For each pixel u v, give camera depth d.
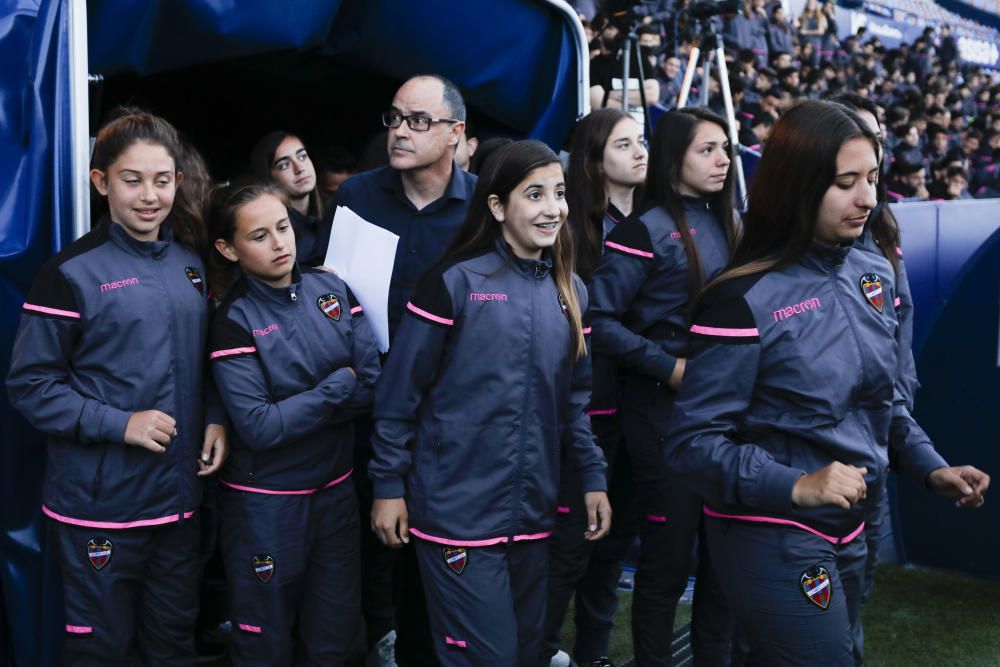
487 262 2.14
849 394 1.72
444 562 2.11
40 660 2.35
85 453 2.19
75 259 2.16
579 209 2.84
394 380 2.14
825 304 1.72
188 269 2.31
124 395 2.18
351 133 4.00
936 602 3.54
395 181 2.66
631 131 2.82
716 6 4.22
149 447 2.13
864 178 1.67
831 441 1.71
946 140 9.75
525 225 2.11
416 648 2.71
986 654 3.10
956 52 13.12
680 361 2.54
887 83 11.03
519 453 2.12
